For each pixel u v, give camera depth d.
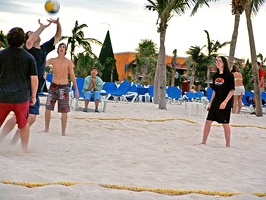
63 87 9.44
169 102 28.33
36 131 9.63
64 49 9.47
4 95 6.40
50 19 7.29
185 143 9.38
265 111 21.84
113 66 53.91
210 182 5.81
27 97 6.54
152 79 53.91
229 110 9.20
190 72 57.59
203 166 6.93
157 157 7.41
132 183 5.41
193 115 16.89
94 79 15.09
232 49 20.61
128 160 6.98
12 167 5.57
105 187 5.04
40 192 4.55
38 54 7.27
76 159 6.71
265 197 5.11
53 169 5.73
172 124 11.96
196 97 26.47
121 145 8.55
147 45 55.09
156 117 14.40
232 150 8.75
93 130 10.39
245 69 56.41
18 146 7.36
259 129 12.45
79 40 44.88
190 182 5.76
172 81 55.94
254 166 7.18
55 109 14.37
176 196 4.93
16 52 6.43
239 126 12.62
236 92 18.86
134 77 55.16
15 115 6.66
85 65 46.06
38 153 6.92
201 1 19.64
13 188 4.58
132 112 15.91
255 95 18.45
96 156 7.10
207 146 9.02
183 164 6.98
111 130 10.58
